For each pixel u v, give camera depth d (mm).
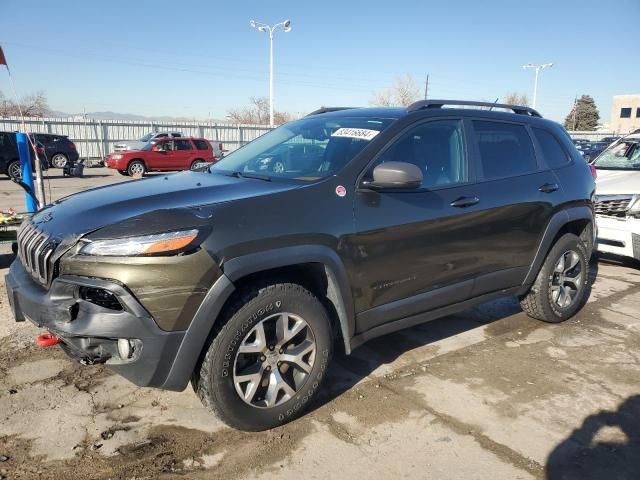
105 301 2523
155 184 3391
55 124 29875
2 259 5680
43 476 2535
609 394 3457
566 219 4406
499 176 3984
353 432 2971
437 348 4137
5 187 16844
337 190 3066
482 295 3994
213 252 2570
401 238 3281
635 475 2645
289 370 3020
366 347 4125
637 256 6059
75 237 2590
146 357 2516
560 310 4609
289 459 2719
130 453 2725
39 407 3123
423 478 2600
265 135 4340
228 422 2795
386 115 3652
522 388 3516
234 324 2691
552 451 2828
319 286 3148
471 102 4008
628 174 6867
